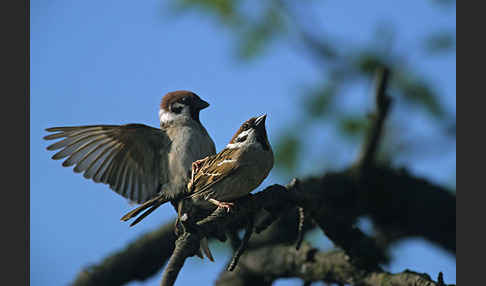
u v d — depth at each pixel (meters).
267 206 8.05
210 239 11.17
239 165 8.39
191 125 9.72
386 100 10.66
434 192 11.76
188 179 9.21
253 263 10.41
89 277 11.05
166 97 10.02
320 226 8.60
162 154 9.44
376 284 8.56
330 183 11.12
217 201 8.51
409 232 11.95
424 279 8.09
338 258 9.20
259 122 8.62
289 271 9.93
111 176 9.24
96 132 9.06
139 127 9.23
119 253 11.37
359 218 11.72
